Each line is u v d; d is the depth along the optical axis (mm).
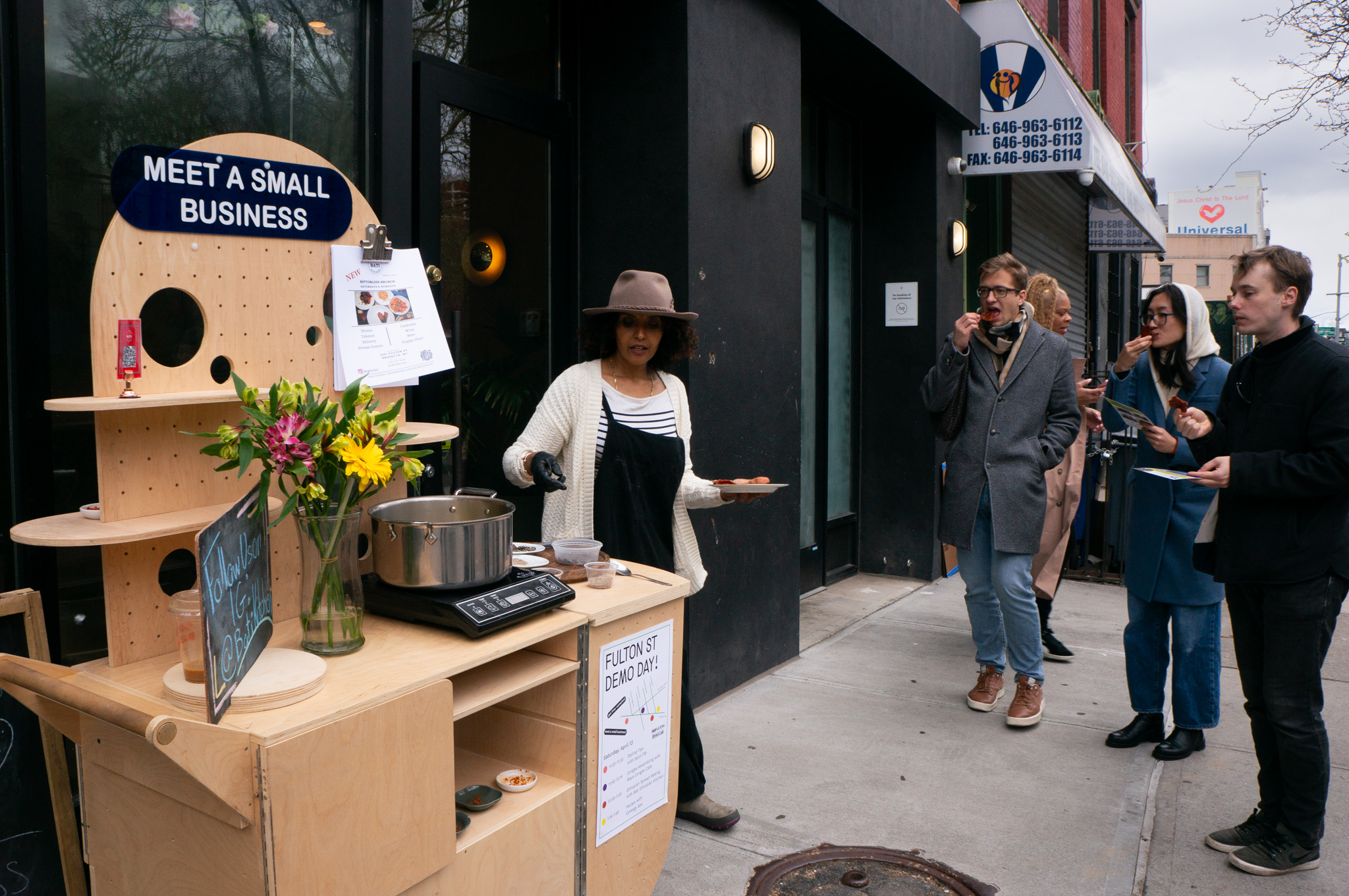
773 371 4504
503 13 3760
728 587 4234
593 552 2508
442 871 1854
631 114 3936
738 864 2793
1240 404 2865
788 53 4590
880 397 6750
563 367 4078
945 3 6121
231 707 1564
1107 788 3332
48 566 2223
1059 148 6531
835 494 6602
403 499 2342
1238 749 3691
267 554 1822
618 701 2320
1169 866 2805
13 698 1978
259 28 2660
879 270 6703
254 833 1522
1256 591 2771
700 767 3039
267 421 1749
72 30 2266
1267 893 2654
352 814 1632
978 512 3928
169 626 1974
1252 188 42688
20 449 2178
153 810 1726
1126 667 3748
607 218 4027
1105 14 12406
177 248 1934
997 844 2926
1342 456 2482
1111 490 6742
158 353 2457
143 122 2412
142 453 1902
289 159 2131
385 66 2930
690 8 3797
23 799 1992
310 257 2193
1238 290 2752
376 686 1706
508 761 2354
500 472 3762
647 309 2721
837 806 3172
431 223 3338
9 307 2158
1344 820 3076
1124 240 11383
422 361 2422
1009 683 4492
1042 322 4672
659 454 2822
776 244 4508
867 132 6641
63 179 2256
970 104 6609
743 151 4211
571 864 2215
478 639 1964
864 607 5902
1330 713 4090
